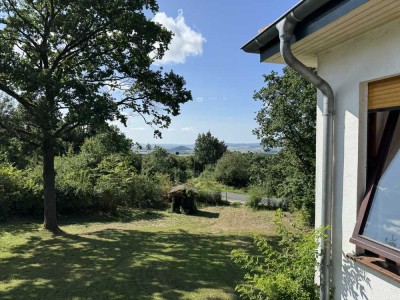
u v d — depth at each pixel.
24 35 9.96
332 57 2.90
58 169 15.87
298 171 12.41
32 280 6.76
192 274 7.22
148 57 11.30
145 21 10.07
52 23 9.55
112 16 9.72
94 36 10.53
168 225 13.19
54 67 10.31
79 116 9.15
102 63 10.47
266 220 14.52
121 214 15.29
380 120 2.62
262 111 13.13
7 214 12.80
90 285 6.49
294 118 11.90
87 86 9.60
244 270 7.50
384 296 2.23
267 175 13.90
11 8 9.95
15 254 8.66
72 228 12.08
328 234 2.84
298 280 3.04
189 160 36.53
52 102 9.22
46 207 11.30
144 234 11.34
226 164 28.56
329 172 2.84
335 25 2.31
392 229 2.26
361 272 2.48
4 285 6.47
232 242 10.36
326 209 2.84
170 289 6.31
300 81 11.51
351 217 2.63
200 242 10.30
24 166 16.31
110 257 8.48
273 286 3.05
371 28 2.38
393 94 2.34
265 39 3.03
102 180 15.80
